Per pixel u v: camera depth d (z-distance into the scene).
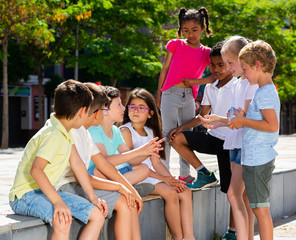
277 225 4.98
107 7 16.44
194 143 4.10
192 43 4.47
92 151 3.14
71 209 2.78
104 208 2.85
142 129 3.92
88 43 19.06
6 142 15.89
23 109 24.02
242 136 3.36
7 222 2.59
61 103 2.76
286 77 22.69
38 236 2.69
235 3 19.92
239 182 3.55
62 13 15.12
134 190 3.18
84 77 24.78
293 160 7.12
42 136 2.71
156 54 20.70
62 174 2.95
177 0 19.59
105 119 3.47
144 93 3.85
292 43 21.02
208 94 4.21
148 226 3.53
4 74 15.84
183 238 3.67
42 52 19.44
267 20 20.80
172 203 3.60
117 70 18.06
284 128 39.25
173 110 4.43
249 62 3.25
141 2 18.50
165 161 4.46
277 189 5.33
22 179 2.77
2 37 15.92
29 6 14.62
